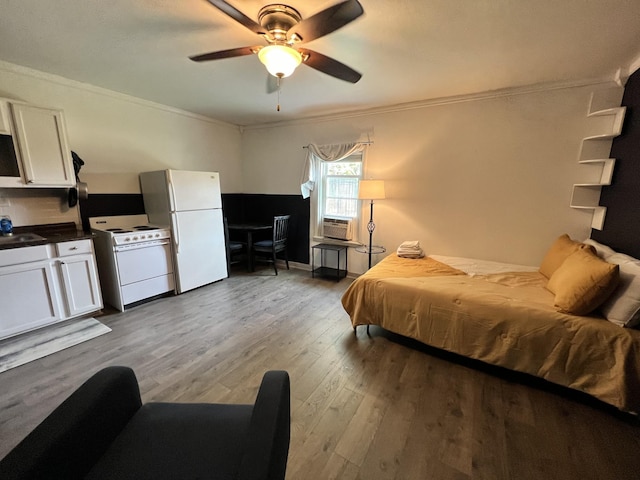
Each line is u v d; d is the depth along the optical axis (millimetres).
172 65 2484
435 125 3379
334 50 2156
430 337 2221
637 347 1565
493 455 1425
